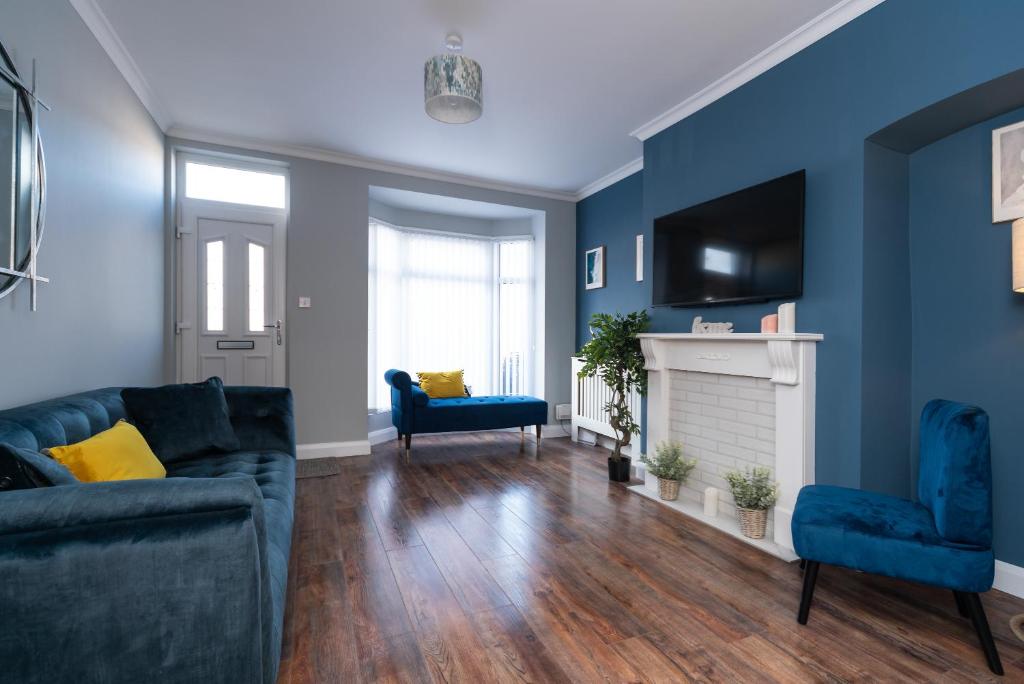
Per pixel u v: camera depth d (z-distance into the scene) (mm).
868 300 2195
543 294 5184
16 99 1650
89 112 2275
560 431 5223
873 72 2162
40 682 895
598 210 4902
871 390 2195
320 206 4113
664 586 2008
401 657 1544
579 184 4906
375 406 4816
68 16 2072
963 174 2154
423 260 5238
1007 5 1745
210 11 2332
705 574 2113
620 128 3580
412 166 4395
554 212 5188
